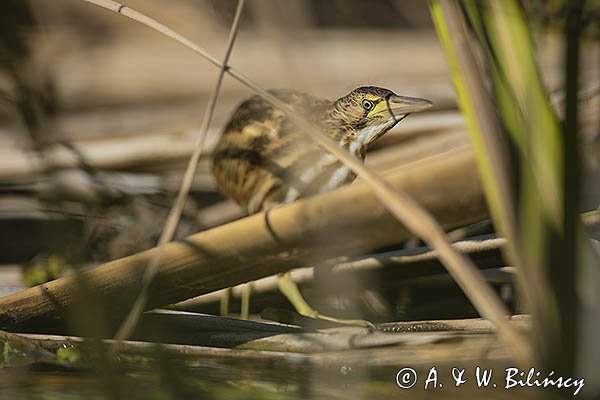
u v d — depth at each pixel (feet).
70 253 29.50
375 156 31.94
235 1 33.27
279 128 31.09
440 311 30.86
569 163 29.25
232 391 29.81
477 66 29.30
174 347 30.17
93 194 31.68
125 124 32.81
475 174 29.63
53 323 30.25
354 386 29.89
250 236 29.94
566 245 29.30
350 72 33.04
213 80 33.17
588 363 29.45
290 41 30.53
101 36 33.42
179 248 30.04
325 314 30.78
